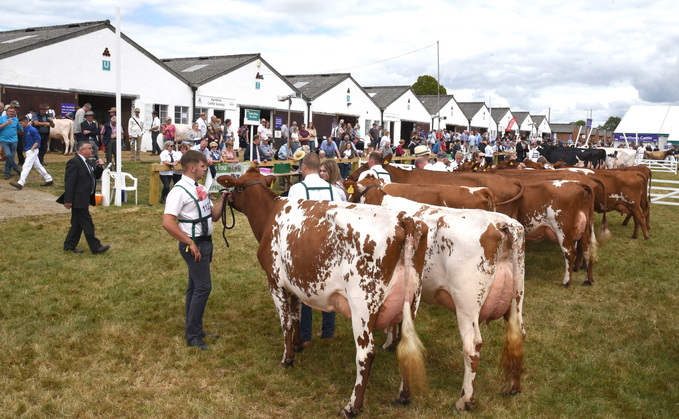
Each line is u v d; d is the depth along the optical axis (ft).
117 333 16.17
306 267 12.87
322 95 96.48
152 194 36.70
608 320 18.83
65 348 14.96
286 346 14.52
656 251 29.86
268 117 89.81
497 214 12.93
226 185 15.93
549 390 13.66
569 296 21.68
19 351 14.64
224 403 12.60
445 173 25.32
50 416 11.82
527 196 23.53
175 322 17.35
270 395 13.15
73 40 59.31
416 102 127.03
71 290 19.62
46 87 57.41
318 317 18.66
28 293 19.07
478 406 12.76
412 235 11.51
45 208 32.81
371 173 20.58
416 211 14.20
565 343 16.79
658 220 40.65
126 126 68.85
